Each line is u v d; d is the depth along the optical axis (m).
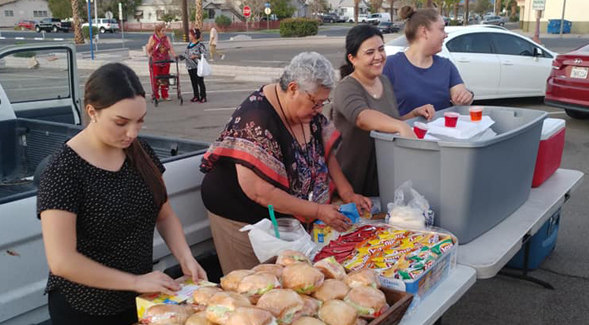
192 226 2.78
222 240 2.55
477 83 9.61
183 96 12.78
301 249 2.11
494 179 2.38
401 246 2.08
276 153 2.27
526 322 3.30
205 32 51.59
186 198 2.73
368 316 1.62
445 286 1.99
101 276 1.68
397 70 3.36
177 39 30.94
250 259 2.52
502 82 9.74
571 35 32.03
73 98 4.50
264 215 2.46
